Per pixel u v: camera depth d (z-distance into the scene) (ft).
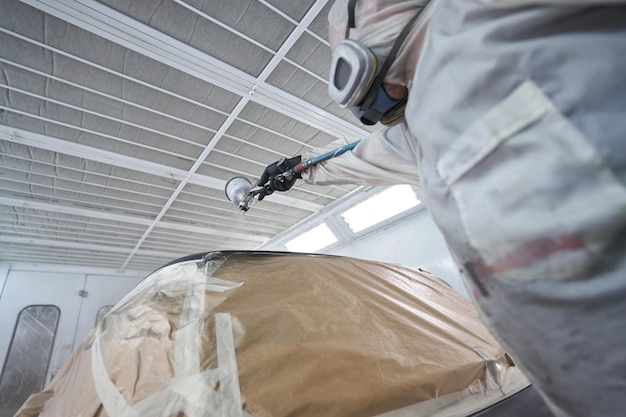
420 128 1.34
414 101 1.38
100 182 10.97
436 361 3.05
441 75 1.22
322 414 2.13
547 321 1.01
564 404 1.09
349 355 2.70
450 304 5.23
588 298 0.91
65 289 19.10
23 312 17.46
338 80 1.71
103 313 19.70
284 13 6.01
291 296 3.37
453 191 1.20
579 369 0.98
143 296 3.41
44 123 8.04
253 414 1.96
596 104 0.89
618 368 0.89
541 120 0.97
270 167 4.18
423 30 1.47
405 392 2.55
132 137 8.92
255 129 9.16
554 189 0.93
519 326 1.10
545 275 0.97
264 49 6.69
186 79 7.21
